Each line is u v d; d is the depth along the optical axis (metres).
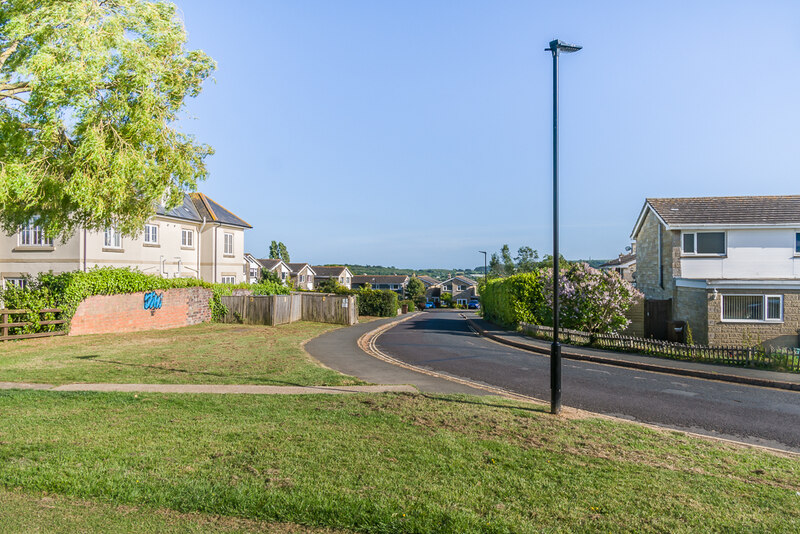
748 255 23.42
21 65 10.84
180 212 33.06
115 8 12.66
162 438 6.65
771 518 4.70
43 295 19.33
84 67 10.78
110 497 4.98
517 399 9.76
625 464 6.02
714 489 5.35
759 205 24.86
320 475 5.46
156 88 12.65
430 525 4.45
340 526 4.52
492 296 36.47
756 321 19.58
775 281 19.38
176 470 5.57
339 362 14.25
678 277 23.55
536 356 16.78
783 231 23.28
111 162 11.78
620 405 9.80
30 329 18.41
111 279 21.50
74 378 10.98
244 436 6.75
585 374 13.24
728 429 8.26
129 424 7.29
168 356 14.50
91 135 11.31
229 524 4.54
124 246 27.69
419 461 5.91
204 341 18.66
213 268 34.81
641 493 5.18
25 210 14.66
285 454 6.08
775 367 13.58
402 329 28.80
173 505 4.83
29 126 12.16
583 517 4.63
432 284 118.25
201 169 14.68
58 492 5.10
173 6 13.52
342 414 7.95
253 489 5.08
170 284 25.19
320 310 32.25
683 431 8.11
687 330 20.80
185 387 10.09
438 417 7.85
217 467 5.67
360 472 5.56
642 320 23.58
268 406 8.45
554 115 8.78
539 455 6.22
